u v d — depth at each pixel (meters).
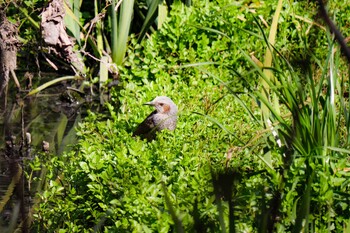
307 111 9.48
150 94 14.48
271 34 11.72
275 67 10.73
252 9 17.23
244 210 8.38
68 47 17.22
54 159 11.34
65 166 11.27
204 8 17.16
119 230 9.12
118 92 15.91
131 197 9.43
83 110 16.59
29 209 11.13
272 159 10.45
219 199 5.71
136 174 10.05
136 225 8.82
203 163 11.00
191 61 15.96
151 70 15.88
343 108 9.78
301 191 9.08
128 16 17.83
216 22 16.72
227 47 16.42
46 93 17.23
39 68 17.72
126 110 14.13
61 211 10.27
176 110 13.24
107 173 10.05
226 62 16.03
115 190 9.92
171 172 10.35
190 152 11.23
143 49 17.89
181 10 17.09
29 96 16.84
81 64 17.80
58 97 17.00
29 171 12.97
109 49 18.34
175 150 11.38
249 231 8.09
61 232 9.68
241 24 16.66
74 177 10.77
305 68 6.99
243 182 8.98
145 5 18.95
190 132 12.73
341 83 9.87
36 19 17.86
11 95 16.92
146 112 14.14
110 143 11.83
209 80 15.41
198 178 9.54
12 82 17.52
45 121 15.90
